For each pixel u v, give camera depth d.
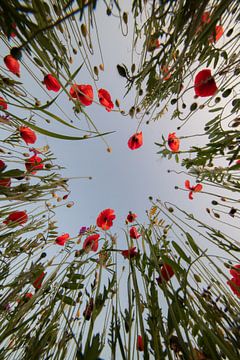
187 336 0.21
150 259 0.32
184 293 0.25
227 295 0.27
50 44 0.26
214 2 0.25
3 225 0.43
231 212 0.45
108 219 0.56
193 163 0.45
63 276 0.34
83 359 0.19
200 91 0.40
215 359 0.20
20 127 0.48
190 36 0.23
